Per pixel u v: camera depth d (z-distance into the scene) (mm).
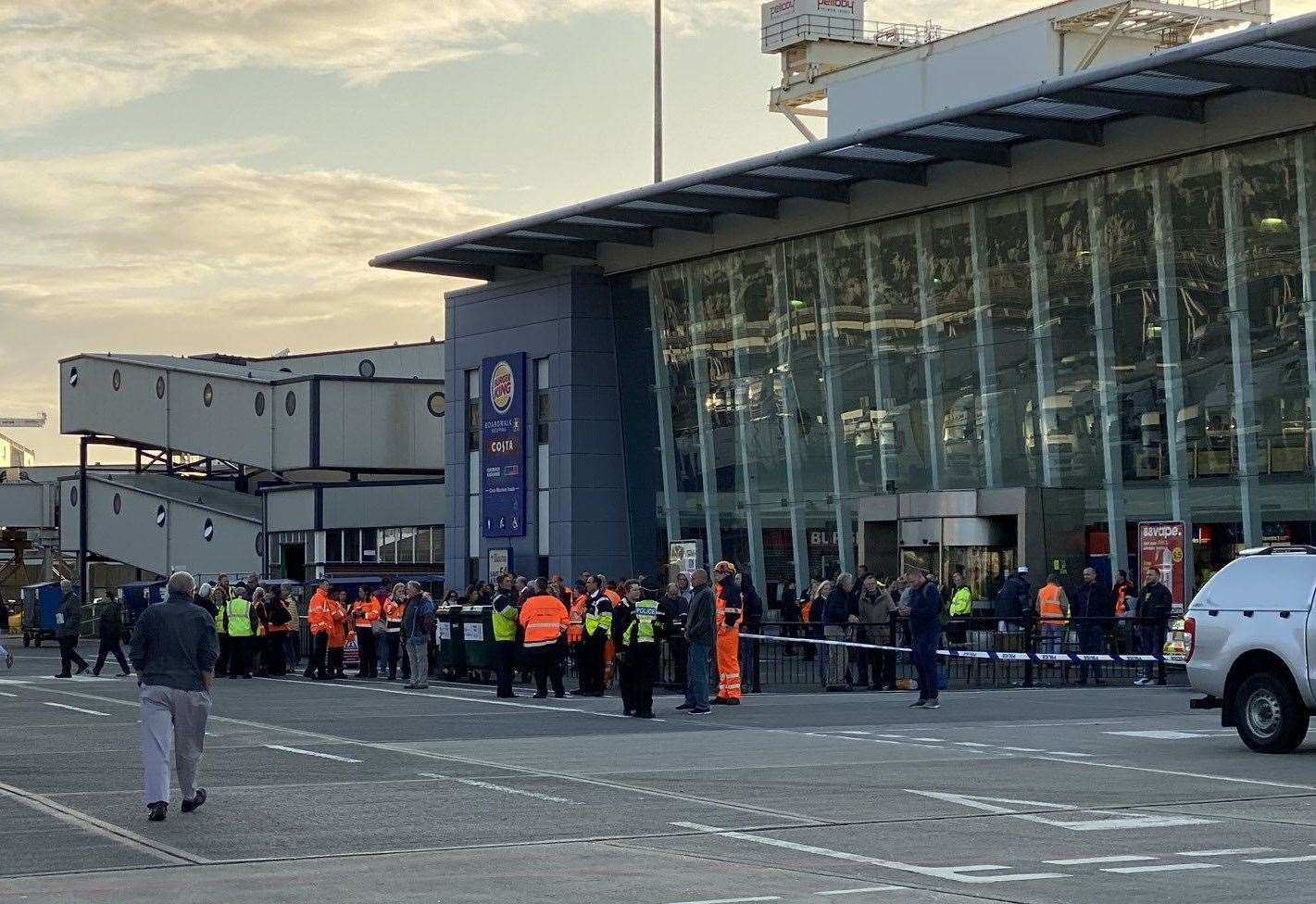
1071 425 37656
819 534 43250
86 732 21953
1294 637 17766
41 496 83312
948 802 14328
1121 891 10156
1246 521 34719
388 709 25766
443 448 65125
